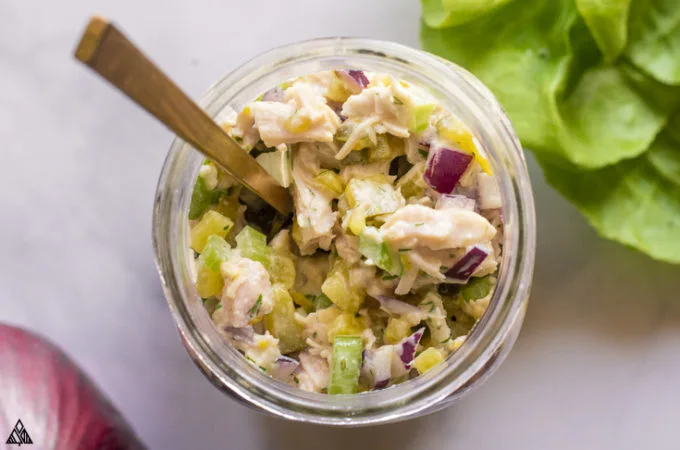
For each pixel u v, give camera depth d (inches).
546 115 10.2
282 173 8.9
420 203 9.1
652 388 10.9
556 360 10.9
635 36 10.2
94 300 11.1
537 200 11.1
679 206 10.4
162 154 11.1
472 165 9.1
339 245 9.0
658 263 10.9
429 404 8.9
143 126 11.1
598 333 10.9
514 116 10.3
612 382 10.9
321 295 9.3
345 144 8.9
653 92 10.2
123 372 11.0
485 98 9.3
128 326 11.1
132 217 11.1
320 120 8.8
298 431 11.0
